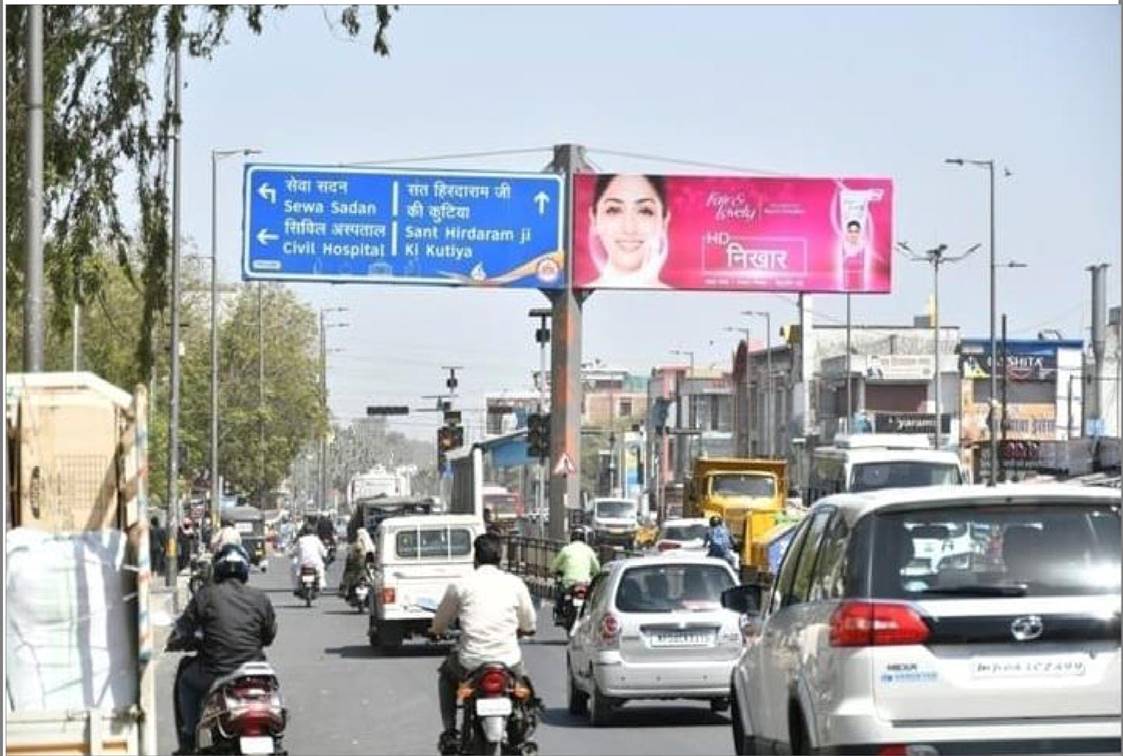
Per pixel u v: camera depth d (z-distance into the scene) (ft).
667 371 554.87
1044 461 260.01
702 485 188.34
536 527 239.09
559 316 170.09
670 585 69.10
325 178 165.07
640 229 169.99
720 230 171.22
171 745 64.44
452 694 47.62
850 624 33.27
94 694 42.27
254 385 334.03
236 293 342.44
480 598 46.93
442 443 232.53
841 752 33.01
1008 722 32.83
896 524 33.96
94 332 165.99
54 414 43.80
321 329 352.69
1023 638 32.94
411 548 109.40
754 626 42.14
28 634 42.16
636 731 67.62
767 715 39.99
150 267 86.99
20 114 81.30
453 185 166.81
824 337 440.04
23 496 43.52
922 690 32.81
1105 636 33.04
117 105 84.48
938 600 33.12
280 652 111.04
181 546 211.41
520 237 168.14
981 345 394.11
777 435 433.48
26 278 71.61
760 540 137.80
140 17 84.23
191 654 56.49
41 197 71.97
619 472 472.44
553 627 130.21
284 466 339.16
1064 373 388.57
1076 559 33.63
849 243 171.94
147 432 43.09
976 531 33.91
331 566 265.34
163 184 86.38
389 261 165.37
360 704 79.25
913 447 160.76
